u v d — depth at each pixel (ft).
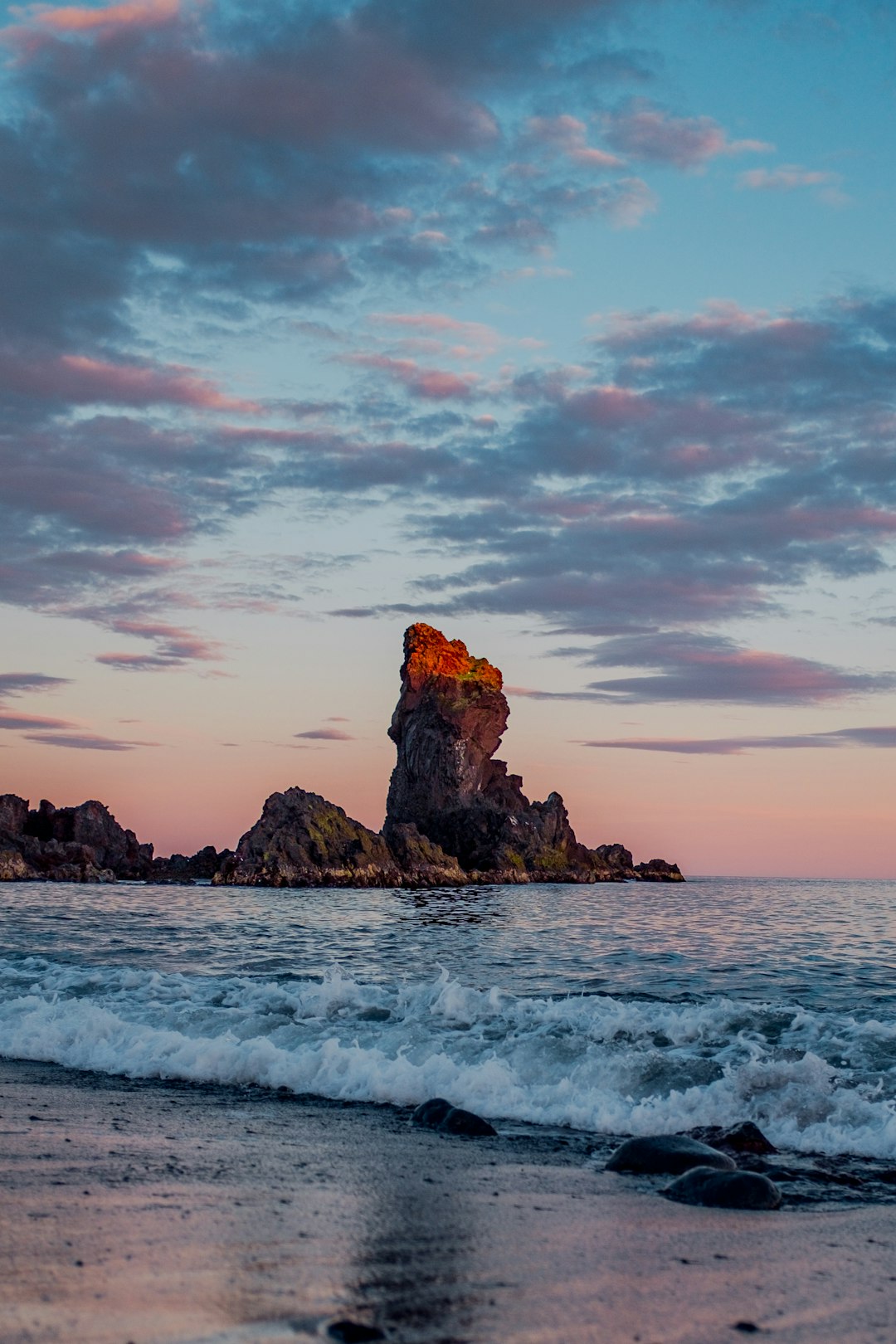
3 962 85.35
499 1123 38.75
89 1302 17.92
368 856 433.48
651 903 281.13
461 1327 17.83
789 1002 70.64
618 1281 20.88
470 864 504.02
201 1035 53.42
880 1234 25.36
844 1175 31.96
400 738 538.06
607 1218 25.96
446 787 513.45
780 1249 23.75
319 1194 27.25
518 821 520.42
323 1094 43.42
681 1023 54.03
